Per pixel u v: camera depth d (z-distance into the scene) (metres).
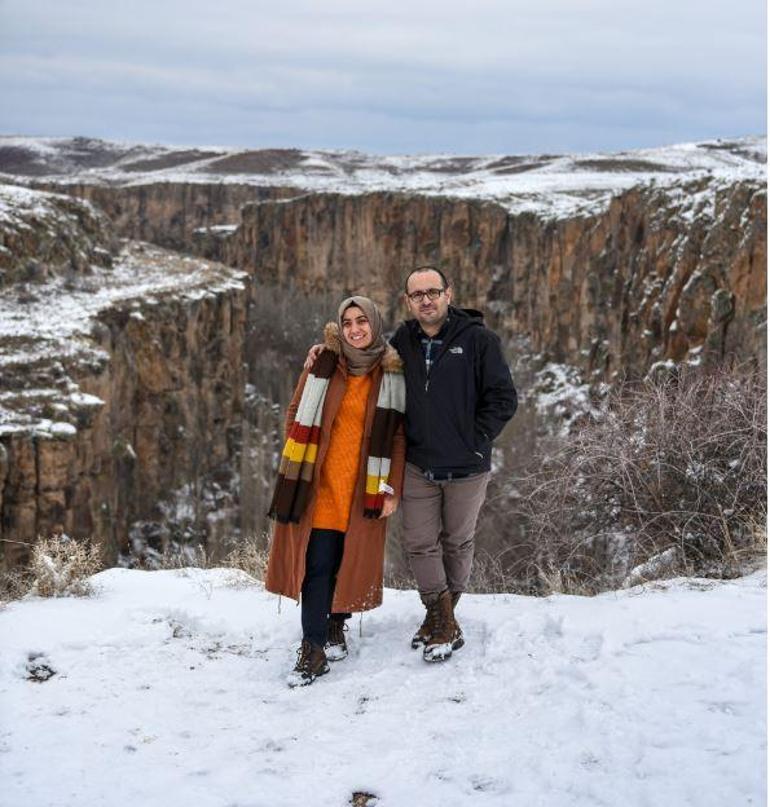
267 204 88.12
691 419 8.66
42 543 6.38
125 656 4.75
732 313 24.11
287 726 3.91
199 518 40.59
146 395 39.56
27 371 29.91
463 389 4.60
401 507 4.85
